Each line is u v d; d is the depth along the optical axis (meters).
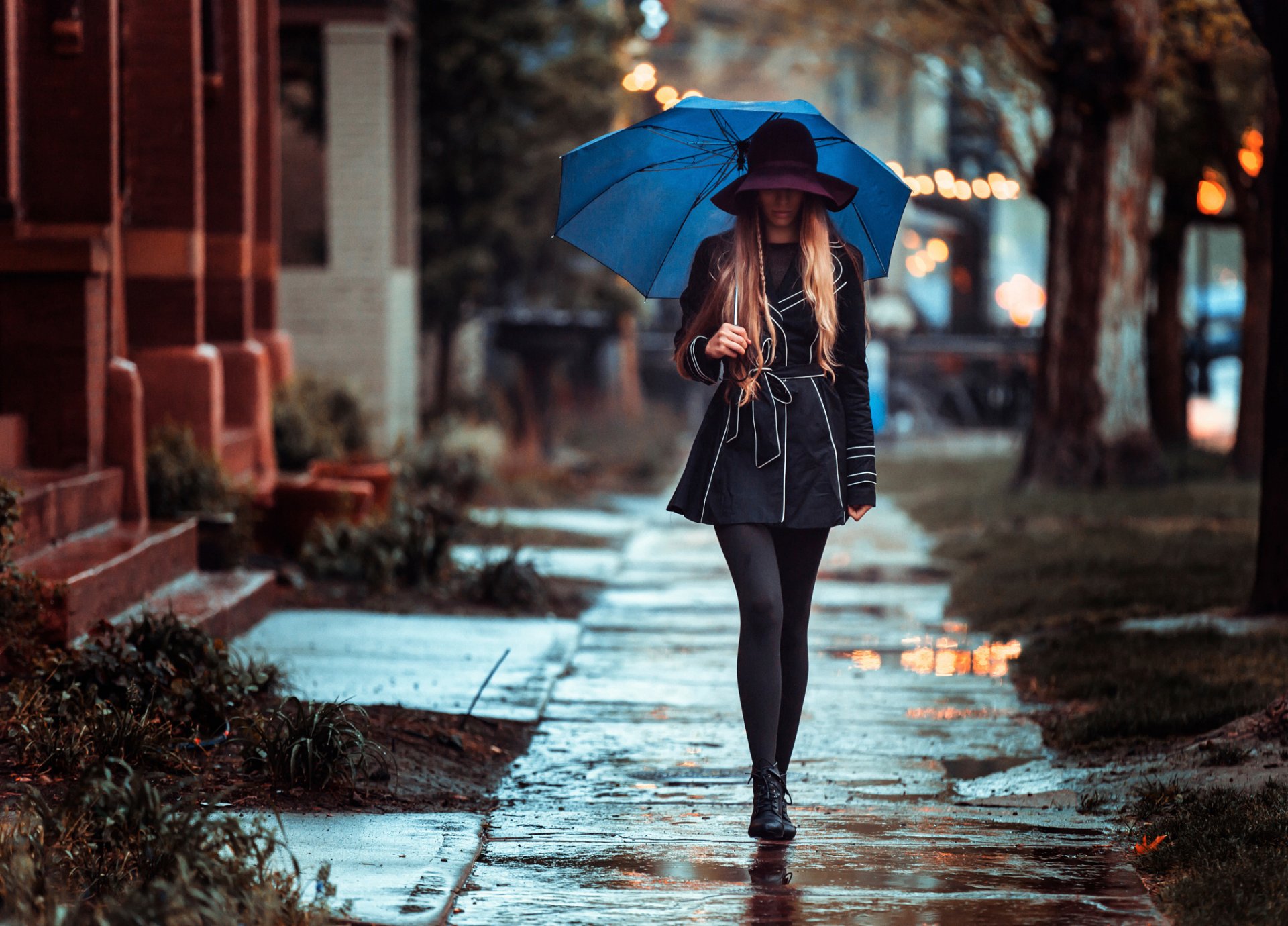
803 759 9.39
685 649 13.36
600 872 6.77
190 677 9.19
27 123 13.19
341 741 8.02
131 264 15.80
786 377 7.28
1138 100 23.83
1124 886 6.56
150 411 15.81
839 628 14.38
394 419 27.33
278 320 22.59
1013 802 8.27
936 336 45.97
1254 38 18.75
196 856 5.73
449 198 31.08
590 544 21.53
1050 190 24.88
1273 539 12.61
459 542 19.77
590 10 31.89
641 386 45.91
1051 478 24.77
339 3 26.14
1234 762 8.24
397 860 6.79
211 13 17.44
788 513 7.19
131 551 11.71
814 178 7.19
